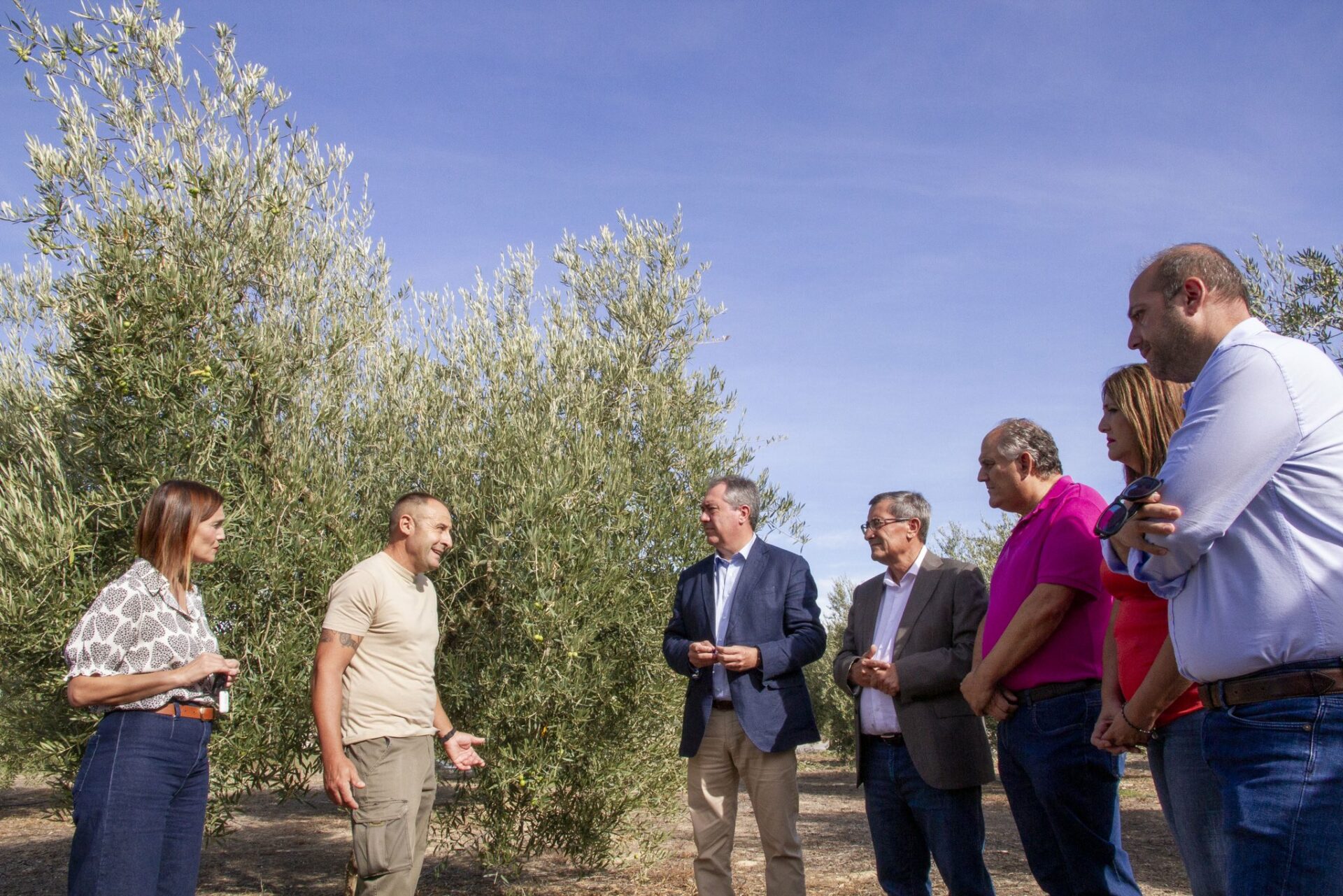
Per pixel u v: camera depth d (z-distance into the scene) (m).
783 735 4.12
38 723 5.69
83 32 5.23
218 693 3.41
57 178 5.05
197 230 5.39
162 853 3.22
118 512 4.91
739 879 6.30
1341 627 1.75
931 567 3.95
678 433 6.41
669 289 7.19
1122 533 2.00
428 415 6.36
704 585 4.53
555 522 5.50
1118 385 2.74
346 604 3.79
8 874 6.80
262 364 5.23
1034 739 3.11
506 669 5.49
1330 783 1.73
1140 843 7.18
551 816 5.86
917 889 3.86
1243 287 2.10
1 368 6.29
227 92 5.69
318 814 9.80
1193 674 1.94
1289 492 1.83
